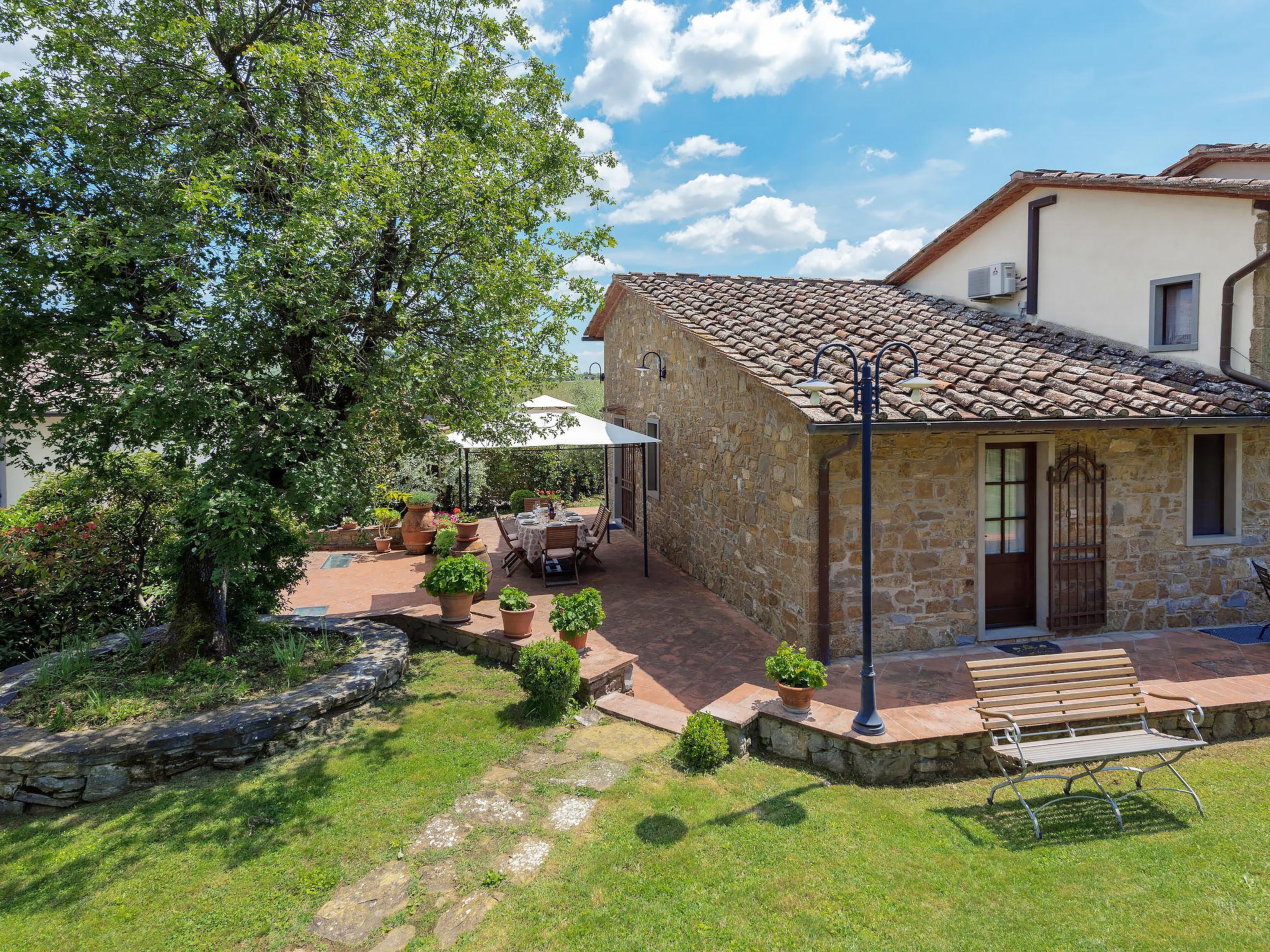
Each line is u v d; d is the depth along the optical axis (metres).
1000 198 9.82
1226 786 4.64
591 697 6.07
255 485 5.43
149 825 4.34
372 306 6.45
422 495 13.02
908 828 4.23
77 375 5.68
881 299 11.11
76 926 3.46
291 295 5.32
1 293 5.23
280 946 3.31
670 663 6.99
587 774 4.95
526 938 3.33
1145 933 3.23
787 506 7.04
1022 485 7.36
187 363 5.18
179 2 5.96
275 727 5.29
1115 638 7.22
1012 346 8.29
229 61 6.28
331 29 6.80
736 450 8.55
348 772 5.00
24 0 5.47
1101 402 6.39
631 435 10.37
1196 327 7.63
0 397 5.60
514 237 6.78
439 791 4.72
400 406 6.13
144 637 7.00
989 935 3.25
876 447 6.68
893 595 6.83
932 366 7.30
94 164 5.64
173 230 5.39
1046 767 5.02
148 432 5.52
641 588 9.96
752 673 6.67
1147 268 8.12
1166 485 7.43
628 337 14.02
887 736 4.87
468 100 6.99
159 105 5.88
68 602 7.34
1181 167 8.91
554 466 19.66
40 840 4.24
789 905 3.51
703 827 4.25
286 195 6.27
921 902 3.52
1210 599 7.61
